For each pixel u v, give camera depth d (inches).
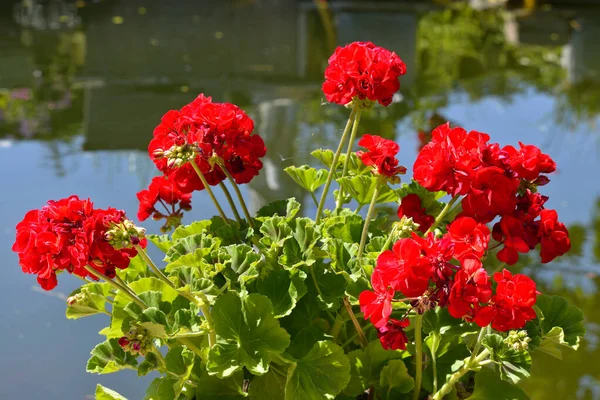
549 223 44.2
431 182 43.4
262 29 213.2
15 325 80.8
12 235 98.3
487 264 98.8
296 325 49.7
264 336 45.3
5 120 140.9
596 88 170.2
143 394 70.4
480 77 177.6
